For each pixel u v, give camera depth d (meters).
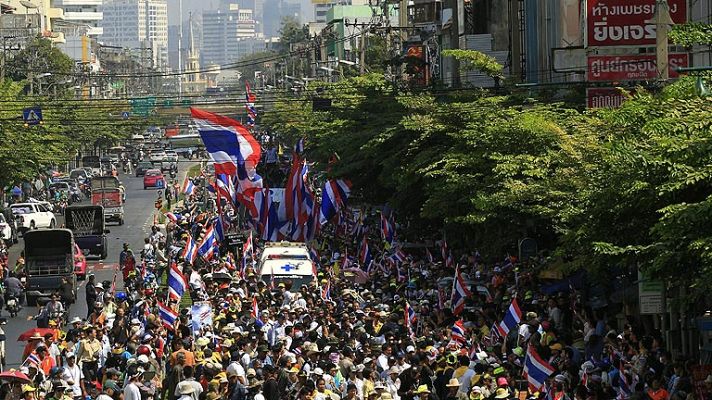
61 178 181.88
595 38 55.94
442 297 56.84
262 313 53.25
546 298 50.91
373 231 91.19
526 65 90.88
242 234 90.69
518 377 41.91
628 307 48.06
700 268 34.28
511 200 53.34
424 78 123.94
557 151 55.91
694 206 33.50
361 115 100.06
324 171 109.50
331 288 66.69
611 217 39.09
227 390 40.81
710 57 57.41
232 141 89.94
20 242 120.56
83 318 69.44
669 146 36.50
